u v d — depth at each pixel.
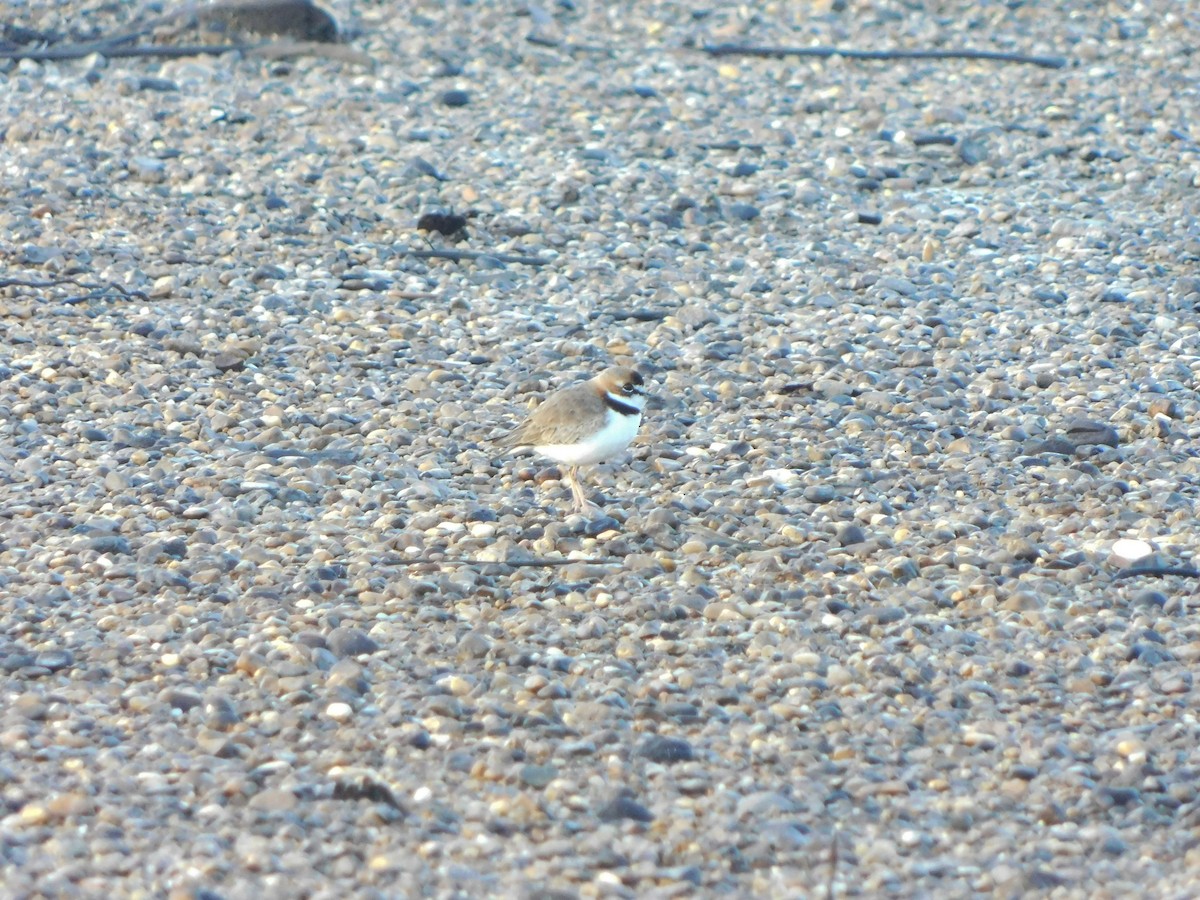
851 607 11.27
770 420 14.93
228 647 10.58
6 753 9.21
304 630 10.79
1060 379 15.85
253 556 11.95
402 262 19.12
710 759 9.38
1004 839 8.56
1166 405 14.87
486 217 20.47
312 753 9.31
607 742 9.51
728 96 25.95
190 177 21.45
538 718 9.71
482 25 29.42
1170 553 12.03
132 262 18.69
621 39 29.08
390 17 29.78
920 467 13.84
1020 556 12.10
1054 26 29.58
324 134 23.34
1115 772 9.23
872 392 15.46
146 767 9.12
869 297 18.27
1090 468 13.78
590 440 12.13
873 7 30.72
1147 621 11.06
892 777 9.21
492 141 23.42
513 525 12.59
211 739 9.41
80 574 11.59
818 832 8.64
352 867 8.16
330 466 13.62
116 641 10.61
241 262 18.91
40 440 14.12
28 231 19.33
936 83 26.67
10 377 15.47
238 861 8.20
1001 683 10.30
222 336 16.80
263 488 13.12
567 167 22.33
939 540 12.39
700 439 14.45
